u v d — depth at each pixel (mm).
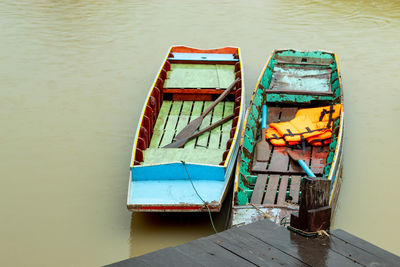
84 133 10742
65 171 9391
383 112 11594
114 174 9344
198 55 12992
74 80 13211
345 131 10789
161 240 7730
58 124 11062
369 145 10297
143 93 12547
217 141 9617
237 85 11203
